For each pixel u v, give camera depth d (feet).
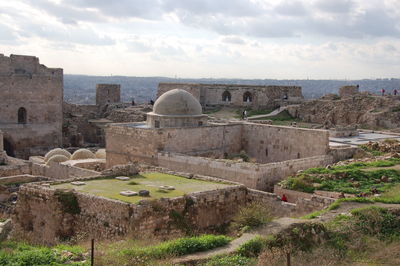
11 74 268.21
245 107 317.01
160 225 82.84
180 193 91.40
